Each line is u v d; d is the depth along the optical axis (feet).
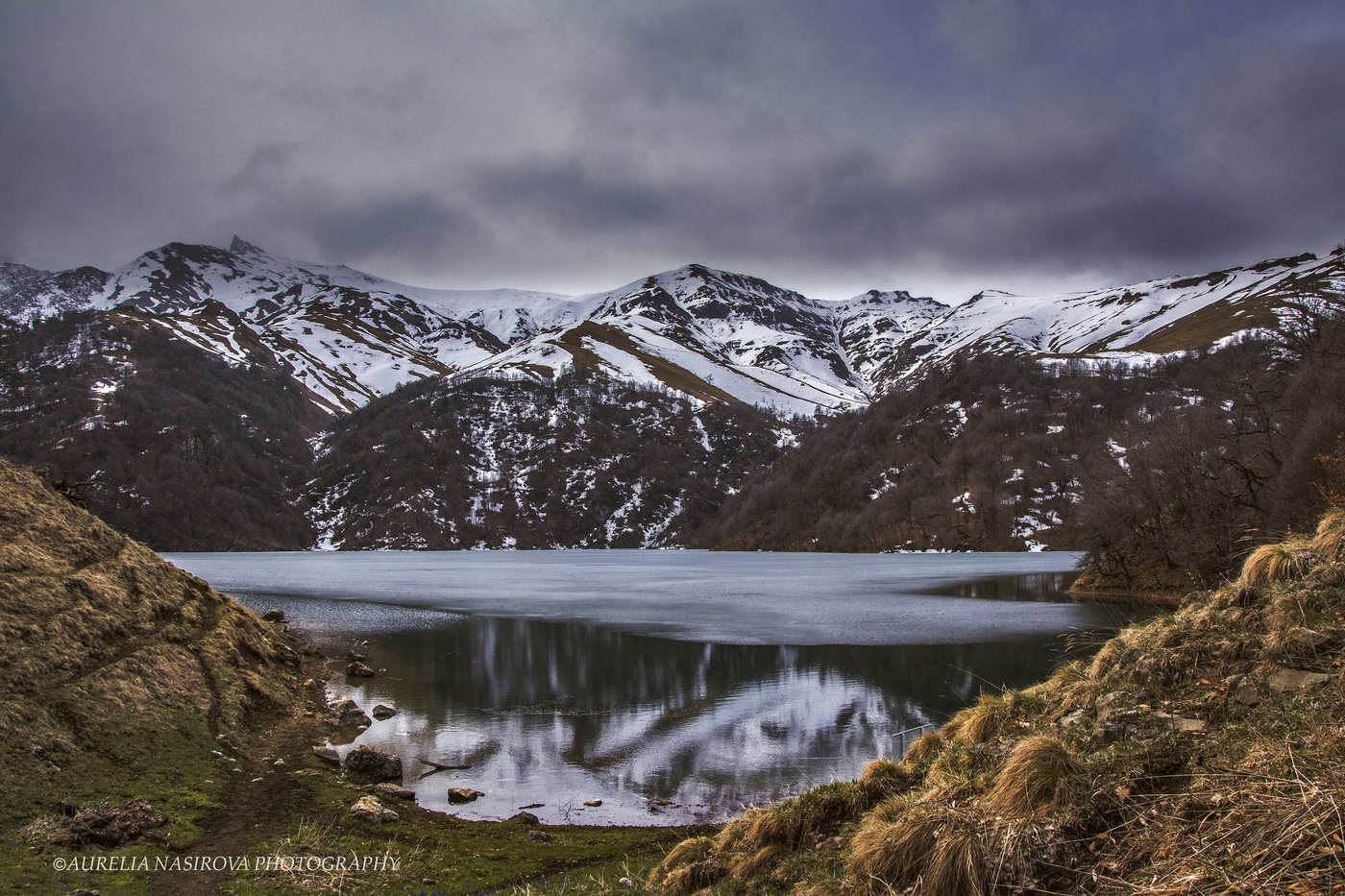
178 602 67.62
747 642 115.85
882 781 29.45
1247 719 21.54
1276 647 24.40
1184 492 157.99
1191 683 25.85
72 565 60.85
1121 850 17.39
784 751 60.34
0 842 34.06
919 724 68.54
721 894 26.35
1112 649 32.63
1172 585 159.43
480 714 71.72
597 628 132.98
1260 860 14.46
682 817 46.50
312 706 67.62
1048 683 35.91
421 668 94.02
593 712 73.00
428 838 41.47
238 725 55.93
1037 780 20.43
